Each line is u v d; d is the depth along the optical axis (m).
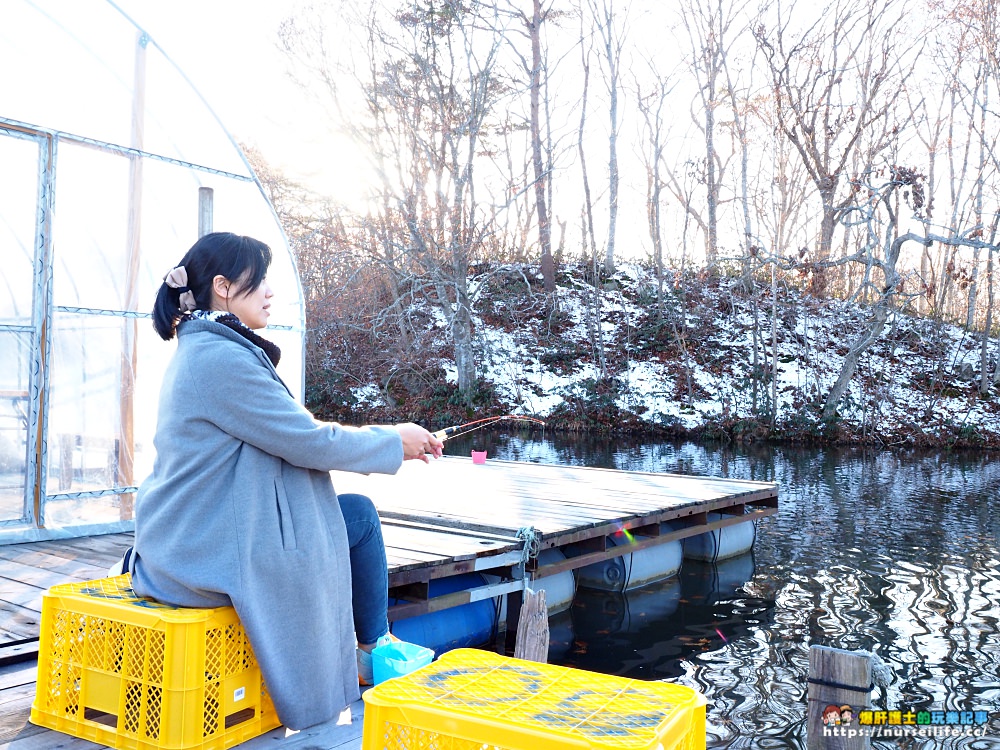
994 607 5.94
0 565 4.37
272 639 2.09
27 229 5.09
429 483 7.83
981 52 20.77
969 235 20.92
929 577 6.74
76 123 5.33
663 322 22.64
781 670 4.77
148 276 5.79
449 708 1.66
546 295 23.58
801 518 9.25
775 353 18.72
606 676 1.90
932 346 21.72
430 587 4.76
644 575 6.63
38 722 2.28
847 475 12.89
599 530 5.80
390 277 21.58
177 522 2.08
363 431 2.28
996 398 19.34
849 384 19.77
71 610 2.21
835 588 6.49
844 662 2.64
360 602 2.52
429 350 22.50
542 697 1.75
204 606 2.07
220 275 2.24
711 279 24.36
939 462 14.81
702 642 5.29
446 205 21.22
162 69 5.74
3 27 4.86
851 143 21.61
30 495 5.10
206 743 2.02
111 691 2.13
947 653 5.02
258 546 2.08
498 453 15.27
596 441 17.78
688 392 19.89
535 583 5.52
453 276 21.34
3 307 5.01
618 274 25.72
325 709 2.21
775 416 18.42
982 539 8.13
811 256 21.64
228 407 2.08
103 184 5.50
